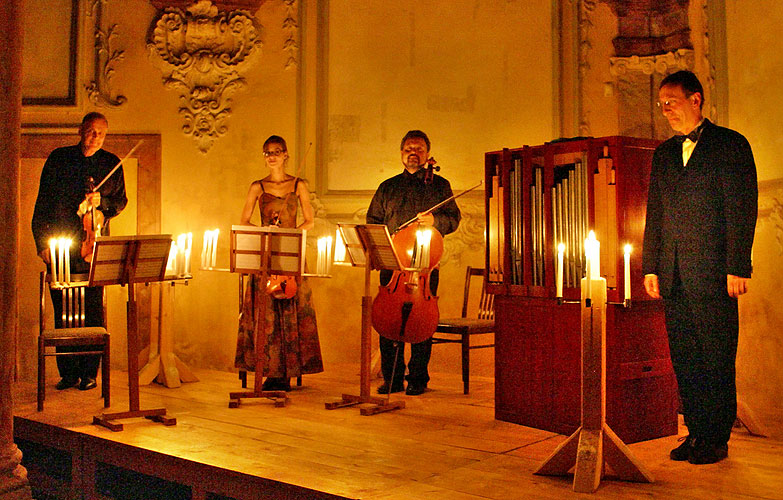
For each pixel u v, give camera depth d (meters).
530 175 4.15
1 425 3.36
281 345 5.27
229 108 6.78
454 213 5.28
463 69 6.61
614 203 3.74
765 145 4.98
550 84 6.43
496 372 4.36
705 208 3.39
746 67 5.19
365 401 4.69
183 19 6.76
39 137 6.72
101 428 4.15
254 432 4.03
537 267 4.10
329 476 3.17
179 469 3.52
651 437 3.83
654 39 6.30
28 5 6.73
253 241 4.66
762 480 3.11
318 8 6.75
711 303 3.39
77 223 5.71
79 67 6.71
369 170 6.71
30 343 6.74
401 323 4.71
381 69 6.71
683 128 3.52
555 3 6.41
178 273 4.73
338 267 6.62
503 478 3.15
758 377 4.98
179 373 5.77
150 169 6.75
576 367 3.87
